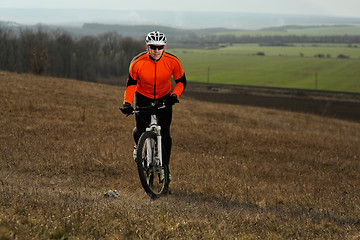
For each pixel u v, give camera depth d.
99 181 7.55
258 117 31.34
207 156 12.08
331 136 24.30
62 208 4.32
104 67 122.94
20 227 3.48
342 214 5.93
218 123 23.52
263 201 6.83
